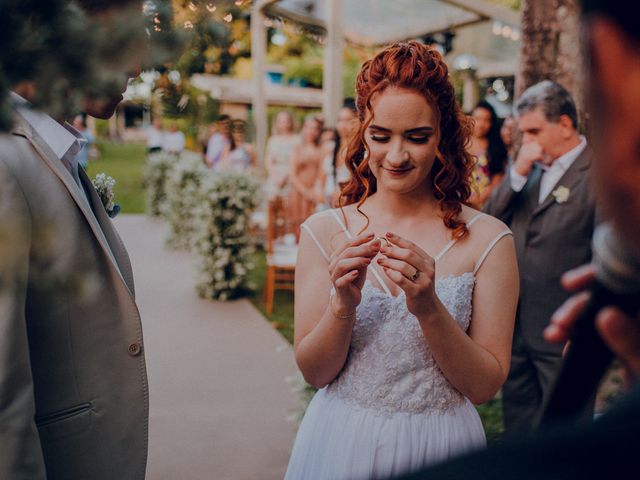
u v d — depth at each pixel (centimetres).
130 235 1045
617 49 35
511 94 1230
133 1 74
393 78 152
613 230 39
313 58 1667
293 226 698
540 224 281
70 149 152
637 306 43
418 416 157
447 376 154
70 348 142
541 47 366
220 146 1049
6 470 120
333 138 652
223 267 654
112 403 149
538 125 277
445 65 157
